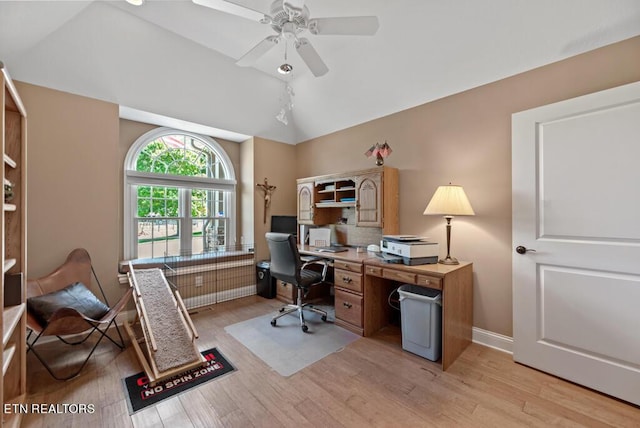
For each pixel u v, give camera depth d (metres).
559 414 1.61
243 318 3.06
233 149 4.23
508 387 1.85
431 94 2.75
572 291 1.88
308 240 3.97
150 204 3.49
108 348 2.36
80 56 2.39
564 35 1.91
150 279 2.75
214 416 1.60
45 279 2.34
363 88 3.09
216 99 3.29
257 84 3.37
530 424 1.54
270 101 3.66
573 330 1.88
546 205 1.99
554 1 1.81
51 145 2.47
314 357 2.24
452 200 2.28
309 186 3.82
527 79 2.18
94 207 2.68
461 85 2.53
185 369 2.02
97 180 2.70
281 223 4.11
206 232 3.97
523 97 2.20
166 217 3.61
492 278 2.39
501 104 2.32
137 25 2.38
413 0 2.13
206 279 3.58
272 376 1.98
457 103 2.60
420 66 2.58
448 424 1.54
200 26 2.44
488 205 2.41
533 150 2.03
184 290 3.40
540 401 1.72
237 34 2.54
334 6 2.19
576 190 1.86
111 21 2.29
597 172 1.77
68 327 1.92
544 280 2.00
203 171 3.96
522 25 1.99
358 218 3.17
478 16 2.07
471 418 1.58
